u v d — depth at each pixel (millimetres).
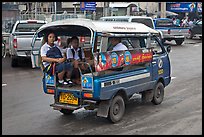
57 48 7668
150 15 38156
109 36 7137
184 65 15781
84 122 7523
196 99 9508
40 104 9078
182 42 25641
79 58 7785
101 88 6922
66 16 28094
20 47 14883
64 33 8133
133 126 7207
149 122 7469
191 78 12688
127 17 18547
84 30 7664
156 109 8516
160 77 8906
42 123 7484
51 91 7551
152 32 8562
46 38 7820
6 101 9406
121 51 7387
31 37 14953
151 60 8344
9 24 22906
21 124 7426
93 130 6992
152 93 8695
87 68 7309
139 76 8008
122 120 7613
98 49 7039
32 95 10109
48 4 38531
